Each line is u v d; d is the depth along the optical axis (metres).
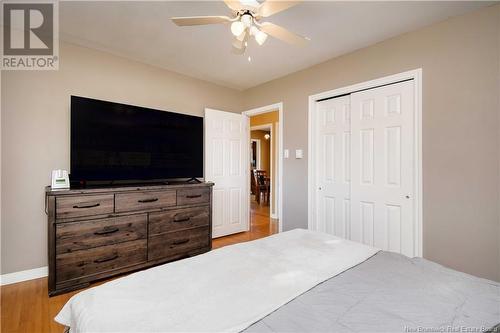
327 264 1.32
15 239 2.40
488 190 2.00
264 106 3.99
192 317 0.86
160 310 0.90
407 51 2.45
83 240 2.25
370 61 2.72
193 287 1.07
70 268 2.19
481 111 2.03
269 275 1.18
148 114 2.99
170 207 2.83
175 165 3.27
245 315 0.87
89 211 2.28
